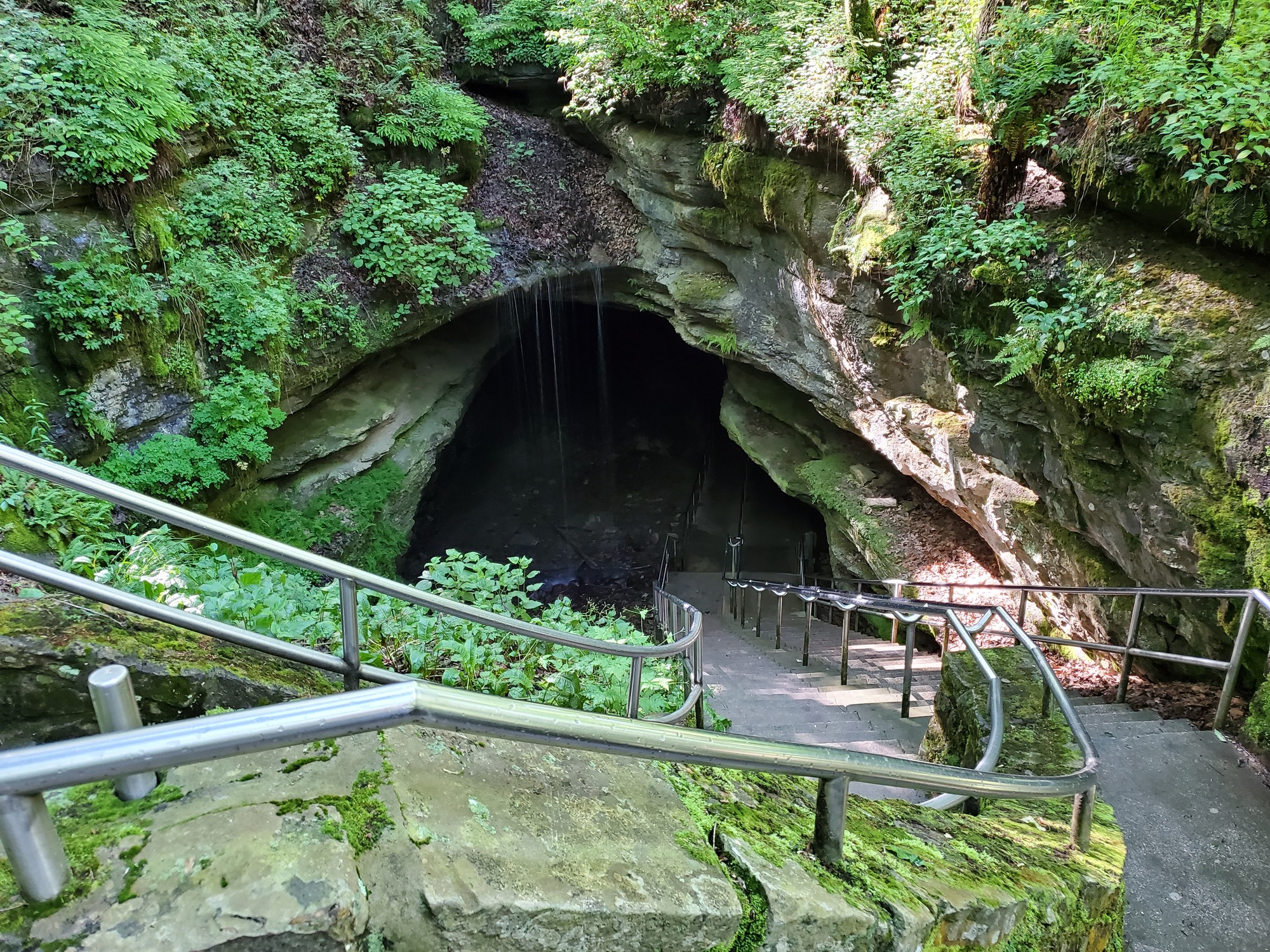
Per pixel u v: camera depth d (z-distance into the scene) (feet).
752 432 44.32
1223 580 16.34
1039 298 19.35
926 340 25.84
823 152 27.30
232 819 5.00
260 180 31.35
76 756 3.51
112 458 25.64
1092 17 18.30
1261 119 14.40
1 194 22.54
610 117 37.91
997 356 19.61
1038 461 22.47
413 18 41.01
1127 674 18.02
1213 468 16.25
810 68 26.48
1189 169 15.96
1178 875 10.55
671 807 6.62
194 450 27.68
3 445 7.06
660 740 4.86
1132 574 20.27
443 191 37.29
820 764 5.69
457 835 5.33
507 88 44.52
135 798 5.24
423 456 42.16
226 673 7.93
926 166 22.26
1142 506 18.47
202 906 4.25
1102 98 17.51
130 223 25.67
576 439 67.72
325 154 33.94
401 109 37.83
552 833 5.71
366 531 37.70
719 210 35.37
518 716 4.33
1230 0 16.92
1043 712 15.16
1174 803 12.17
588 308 59.88
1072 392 18.58
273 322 30.09
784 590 31.17
